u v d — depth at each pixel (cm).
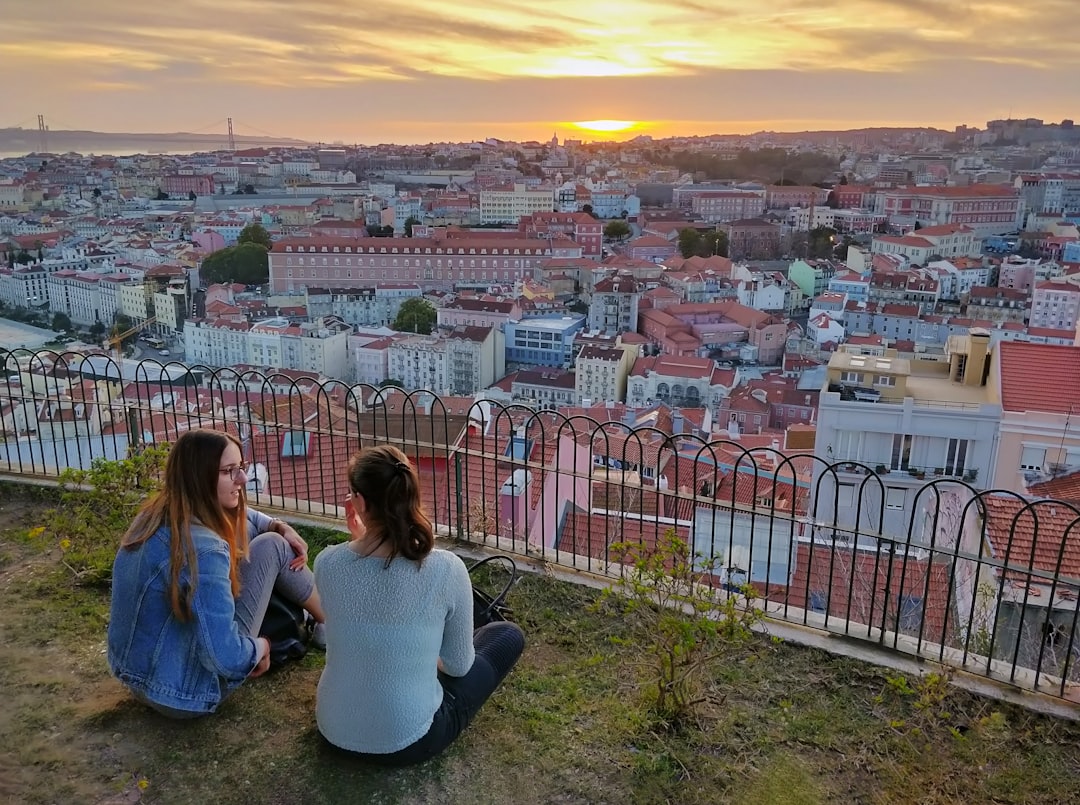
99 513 768
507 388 8669
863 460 2189
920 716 519
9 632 575
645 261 13888
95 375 979
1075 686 539
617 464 1983
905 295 11988
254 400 2759
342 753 449
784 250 18300
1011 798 461
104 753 459
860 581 1183
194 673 459
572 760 471
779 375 8425
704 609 525
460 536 737
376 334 10450
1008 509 1195
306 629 560
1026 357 2252
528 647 586
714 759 478
